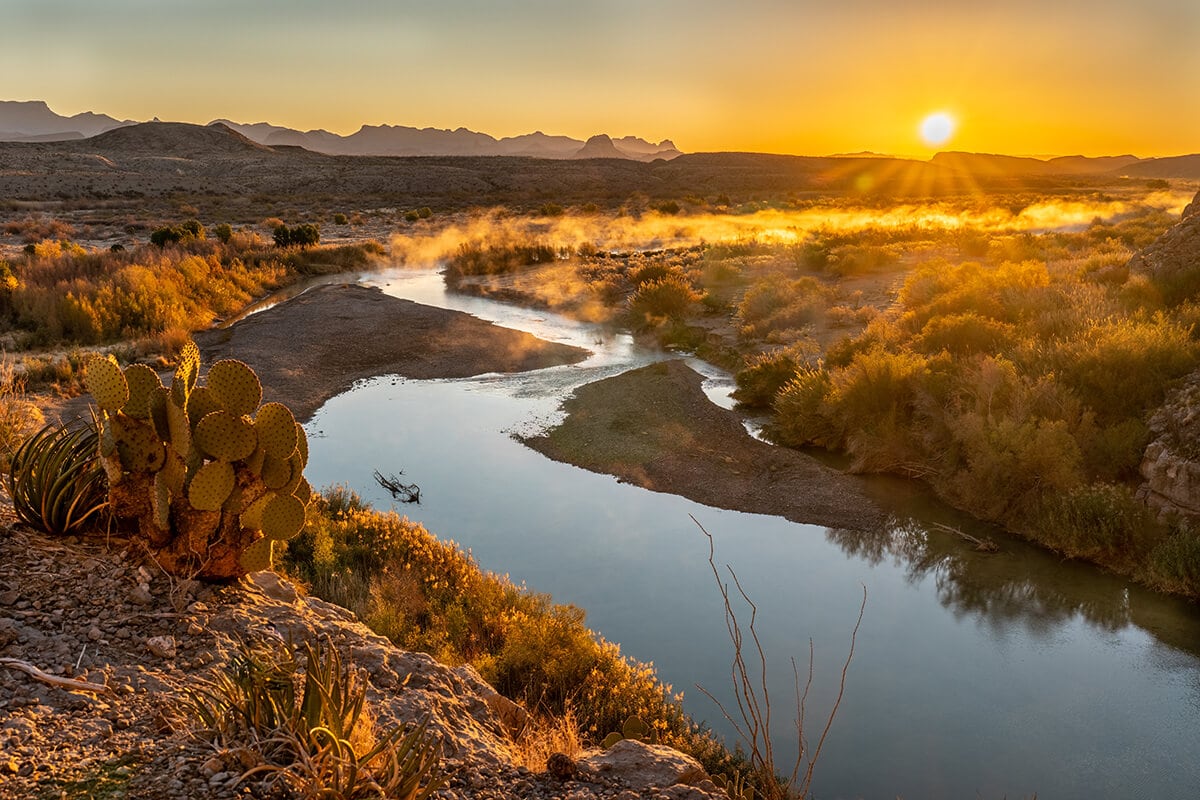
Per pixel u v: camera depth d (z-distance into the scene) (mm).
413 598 8656
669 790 4047
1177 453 12258
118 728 3605
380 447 17078
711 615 10438
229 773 3291
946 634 10023
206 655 4367
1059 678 9086
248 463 5195
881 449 15641
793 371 19562
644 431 17594
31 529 5266
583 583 11297
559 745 4602
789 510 13992
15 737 3393
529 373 22812
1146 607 10672
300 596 5598
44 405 16531
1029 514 13047
